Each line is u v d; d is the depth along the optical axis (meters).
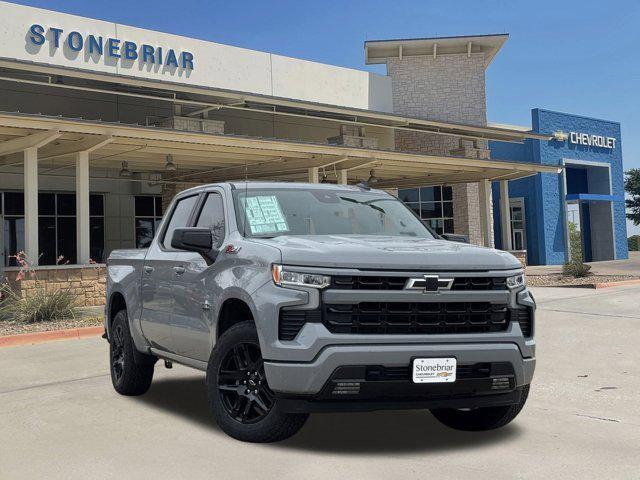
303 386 4.87
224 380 5.55
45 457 5.26
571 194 43.22
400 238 6.01
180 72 24.77
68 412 6.86
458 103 32.78
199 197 6.82
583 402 7.11
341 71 29.92
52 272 16.89
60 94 22.98
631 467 4.86
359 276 5.01
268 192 6.44
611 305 16.16
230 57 26.19
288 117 28.39
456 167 26.12
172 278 6.54
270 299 5.06
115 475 4.75
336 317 4.96
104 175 26.02
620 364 9.26
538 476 4.64
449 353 4.97
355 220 6.42
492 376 5.12
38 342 12.32
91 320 14.37
